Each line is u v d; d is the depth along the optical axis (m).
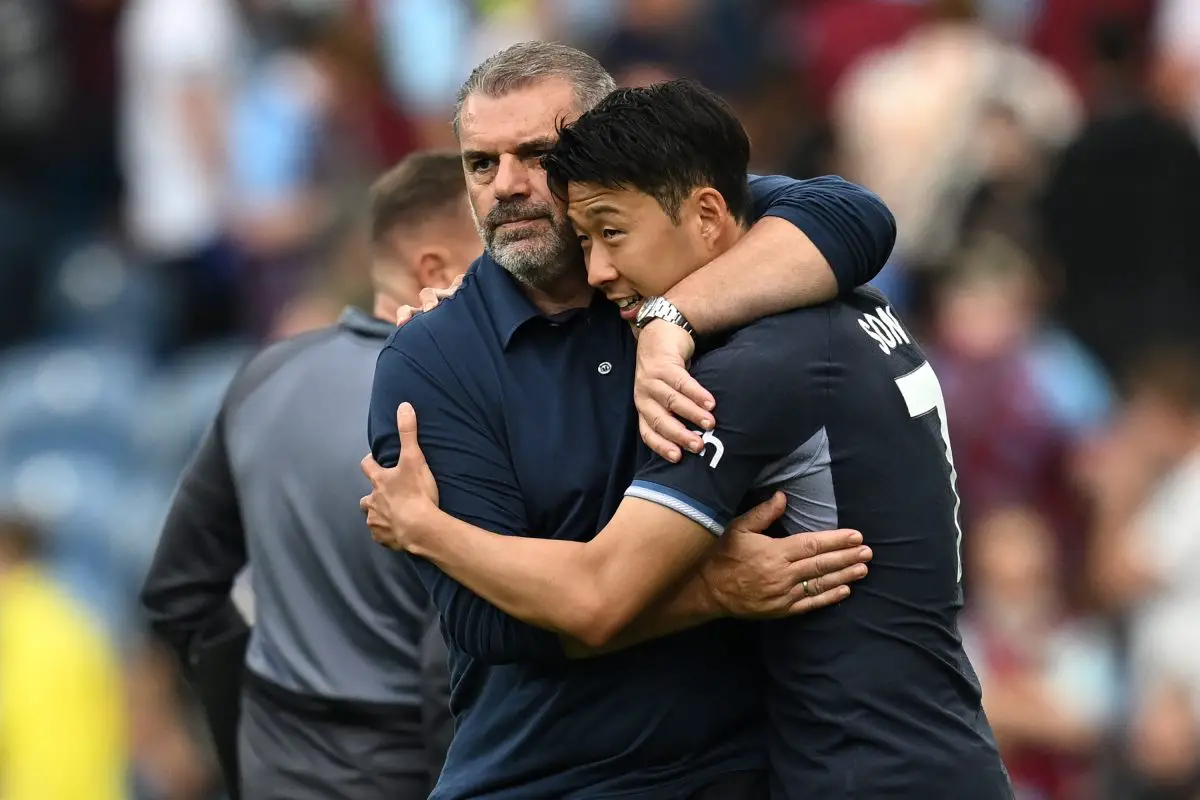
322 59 42.75
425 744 18.28
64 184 43.59
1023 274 35.94
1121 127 37.44
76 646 28.06
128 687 30.39
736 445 15.52
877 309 16.39
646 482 15.59
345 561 18.72
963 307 35.31
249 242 41.12
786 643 15.98
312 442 18.92
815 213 15.99
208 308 41.31
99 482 34.69
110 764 28.23
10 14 43.66
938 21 40.56
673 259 15.80
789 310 15.85
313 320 28.52
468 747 16.72
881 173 38.78
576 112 16.05
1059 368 35.31
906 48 41.56
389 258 19.45
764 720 16.47
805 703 15.95
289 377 19.30
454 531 15.90
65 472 34.59
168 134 41.62
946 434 16.52
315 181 41.34
